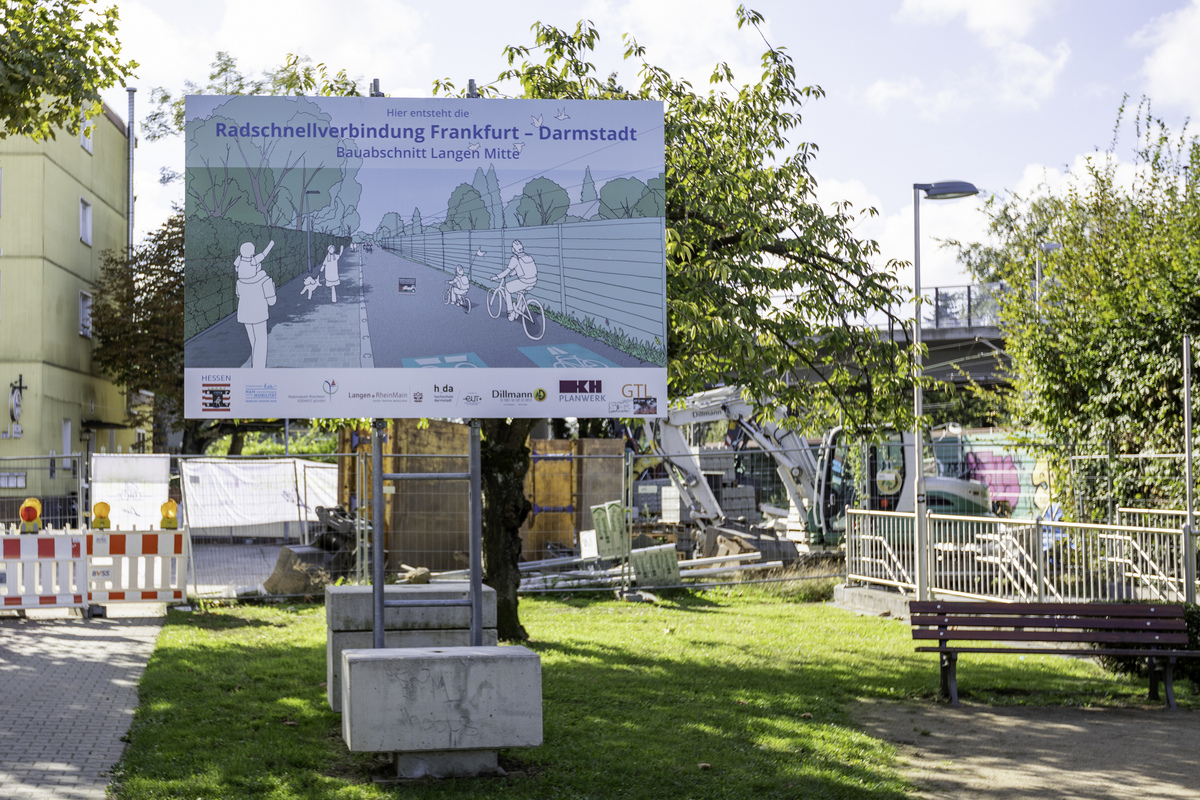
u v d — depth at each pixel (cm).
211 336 754
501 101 791
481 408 772
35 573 1261
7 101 1191
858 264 1109
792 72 1150
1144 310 1616
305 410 757
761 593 1625
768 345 1063
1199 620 940
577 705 827
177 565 1335
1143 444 1656
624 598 1539
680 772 656
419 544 1723
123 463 1858
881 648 1140
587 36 1092
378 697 618
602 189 796
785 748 719
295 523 2119
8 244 2881
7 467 2747
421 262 775
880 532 1507
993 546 1332
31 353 2880
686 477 2025
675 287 984
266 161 765
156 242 3434
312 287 764
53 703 803
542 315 785
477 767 645
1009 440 1953
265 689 858
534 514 1978
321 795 597
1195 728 804
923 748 742
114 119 3619
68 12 1213
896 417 1152
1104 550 1220
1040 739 768
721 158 1090
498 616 1120
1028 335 1848
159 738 707
